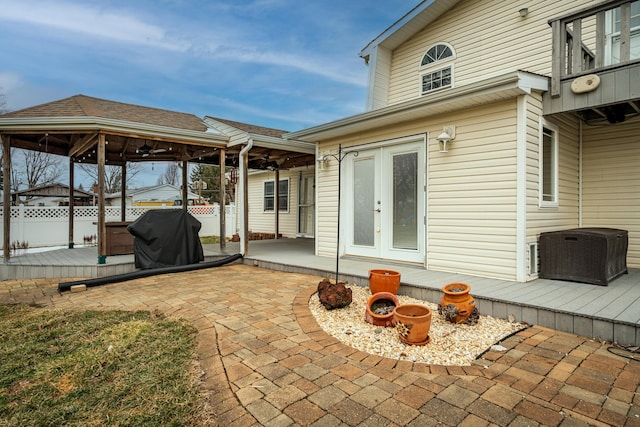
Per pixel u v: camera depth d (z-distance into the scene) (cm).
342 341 305
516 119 453
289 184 1227
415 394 217
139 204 2345
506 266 460
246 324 343
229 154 952
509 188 458
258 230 1369
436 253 536
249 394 218
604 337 298
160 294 471
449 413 197
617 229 506
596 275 422
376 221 639
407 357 274
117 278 555
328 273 549
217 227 1372
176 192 3114
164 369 252
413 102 515
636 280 449
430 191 546
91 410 204
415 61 809
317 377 238
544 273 463
